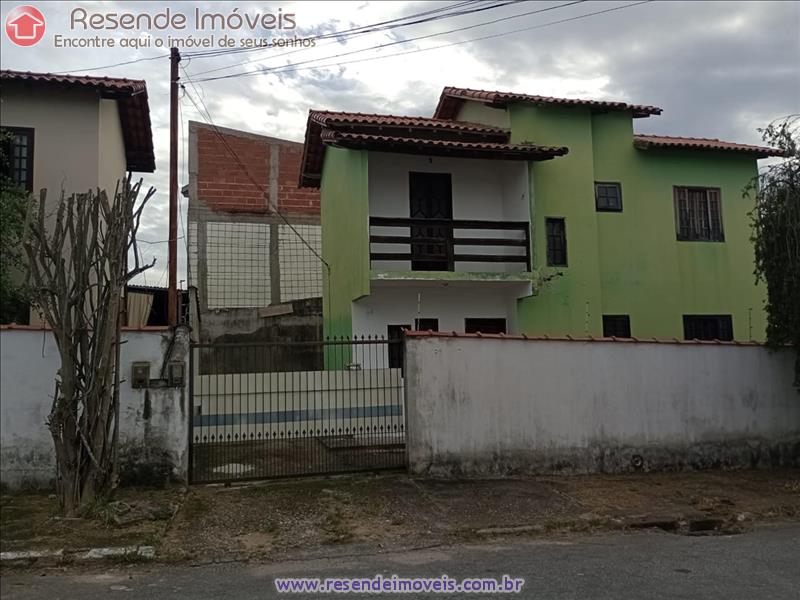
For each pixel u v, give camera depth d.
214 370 18.50
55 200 11.63
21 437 7.68
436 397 8.87
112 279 7.23
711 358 10.13
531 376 9.24
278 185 21.23
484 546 6.48
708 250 15.66
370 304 14.04
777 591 5.13
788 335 10.12
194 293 15.61
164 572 5.61
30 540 6.11
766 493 8.71
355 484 8.35
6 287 10.16
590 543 6.66
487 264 14.75
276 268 20.66
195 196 20.39
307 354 19.44
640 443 9.62
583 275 14.37
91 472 7.05
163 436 8.03
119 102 14.37
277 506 7.42
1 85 12.30
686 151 15.75
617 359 9.66
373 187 14.37
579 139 14.82
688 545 6.60
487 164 15.12
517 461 9.06
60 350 6.93
